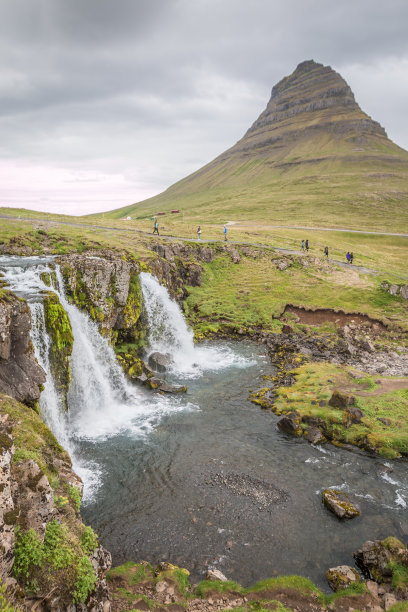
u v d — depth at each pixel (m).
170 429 26.67
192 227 90.12
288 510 18.84
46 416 24.02
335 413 26.80
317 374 34.19
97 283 36.19
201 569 15.44
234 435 25.86
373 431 24.64
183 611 12.19
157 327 43.59
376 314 49.97
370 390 30.34
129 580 13.72
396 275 63.91
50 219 73.88
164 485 20.66
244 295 58.53
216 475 21.50
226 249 72.75
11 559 9.32
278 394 31.23
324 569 15.54
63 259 38.28
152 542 16.81
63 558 10.53
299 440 25.19
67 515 12.50
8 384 19.72
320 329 48.78
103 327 35.31
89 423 27.56
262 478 21.30
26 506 10.57
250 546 16.67
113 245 50.22
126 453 23.70
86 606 10.43
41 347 26.59
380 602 13.23
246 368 37.91
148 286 43.81
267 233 94.19
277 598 13.27
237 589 13.64
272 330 48.47
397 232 117.38
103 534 17.20
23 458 12.59
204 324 50.28
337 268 66.94
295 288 60.28
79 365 30.72
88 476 21.33
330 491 19.72
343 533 17.38
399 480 21.03
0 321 19.86
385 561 14.83
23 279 33.06
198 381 34.91
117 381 33.19
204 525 17.83
